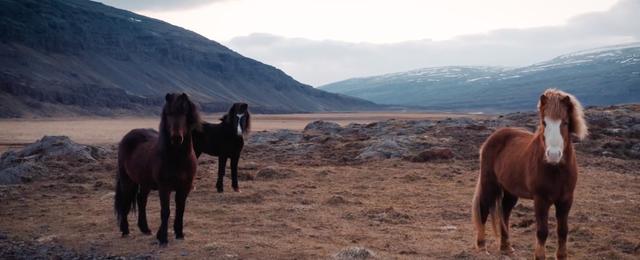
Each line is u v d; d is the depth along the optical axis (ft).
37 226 32.35
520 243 28.27
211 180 49.65
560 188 22.49
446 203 38.73
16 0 505.25
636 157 59.62
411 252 26.27
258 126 223.92
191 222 32.99
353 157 63.62
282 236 29.45
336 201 38.70
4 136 144.97
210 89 599.16
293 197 41.37
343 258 24.71
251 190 44.19
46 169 53.98
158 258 25.44
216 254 25.85
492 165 26.68
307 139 81.10
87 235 30.19
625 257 25.41
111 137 143.43
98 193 43.78
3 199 40.81
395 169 54.54
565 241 23.25
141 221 30.45
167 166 27.32
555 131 21.38
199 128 28.12
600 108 83.82
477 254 25.89
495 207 26.66
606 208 36.35
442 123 81.41
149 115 377.09
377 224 32.42
